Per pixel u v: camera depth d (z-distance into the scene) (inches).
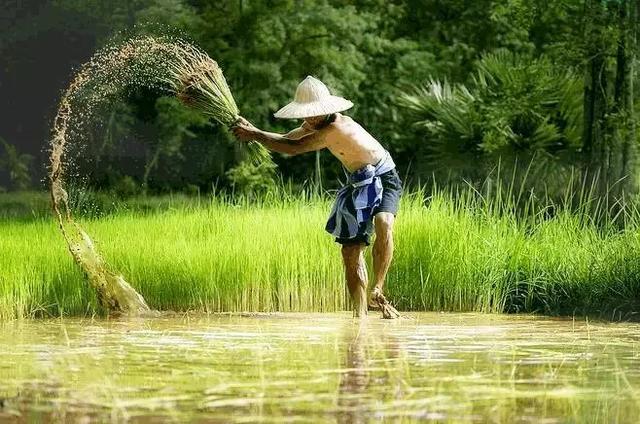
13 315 805.2
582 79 1713.8
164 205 1866.4
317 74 2060.8
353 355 562.3
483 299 910.4
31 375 481.1
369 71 2178.9
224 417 372.8
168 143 2245.3
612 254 946.7
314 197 1140.5
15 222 1359.5
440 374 486.0
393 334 685.3
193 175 2353.6
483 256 923.4
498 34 2274.9
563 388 442.0
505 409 390.0
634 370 502.6
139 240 981.2
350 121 788.6
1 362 529.3
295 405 398.9
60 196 923.4
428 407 394.3
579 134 1669.5
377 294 792.9
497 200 1050.1
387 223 777.6
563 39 1752.0
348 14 2086.6
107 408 393.1
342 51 2097.7
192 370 497.4
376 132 2164.1
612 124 1572.3
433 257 916.6
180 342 630.5
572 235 1012.5
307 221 975.0
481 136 1720.0
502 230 989.2
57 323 770.8
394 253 919.0
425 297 913.5
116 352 575.2
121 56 962.7
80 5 2610.7
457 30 2347.4
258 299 885.2
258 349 591.5
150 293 889.5
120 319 807.1
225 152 2268.7
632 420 368.2
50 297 861.2
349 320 792.3
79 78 983.6
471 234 951.6
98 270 865.5
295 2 2107.5
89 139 2317.9
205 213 1153.4
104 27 2664.9
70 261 883.4
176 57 813.9
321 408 391.5
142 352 575.8
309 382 458.6
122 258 912.3
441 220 949.8
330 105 778.2
